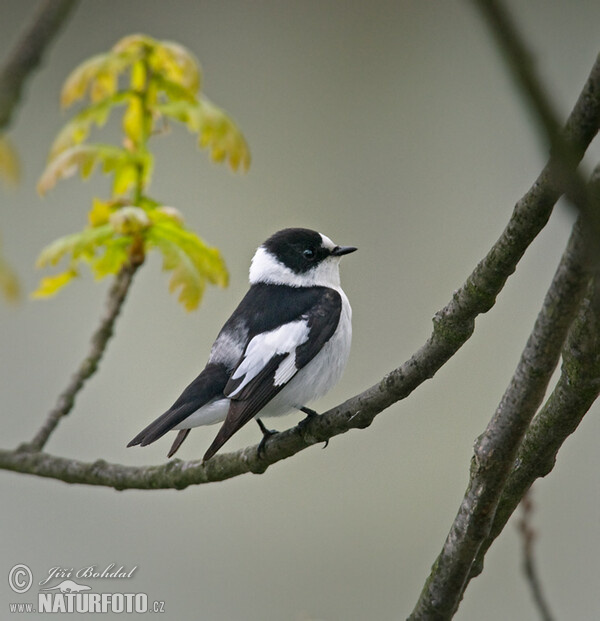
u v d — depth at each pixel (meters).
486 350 11.67
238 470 7.59
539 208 4.98
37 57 3.02
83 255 8.42
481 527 5.54
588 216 2.56
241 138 8.23
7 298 4.47
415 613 5.88
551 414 5.56
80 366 8.20
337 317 9.46
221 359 9.16
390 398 6.57
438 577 5.77
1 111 2.96
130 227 7.98
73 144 8.15
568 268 4.62
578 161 2.55
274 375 8.95
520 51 2.42
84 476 7.88
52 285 8.39
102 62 8.04
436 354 6.07
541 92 2.45
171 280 8.21
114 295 8.20
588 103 4.05
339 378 9.59
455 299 5.75
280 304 9.50
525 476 5.81
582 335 5.11
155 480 7.75
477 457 5.43
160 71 8.20
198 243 8.28
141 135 8.21
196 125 8.12
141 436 8.56
